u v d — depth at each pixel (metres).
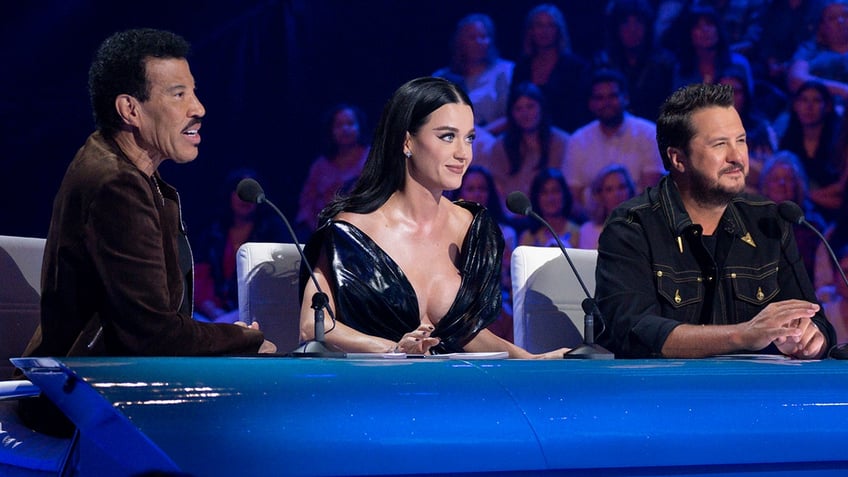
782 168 13.76
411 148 6.89
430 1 13.62
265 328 7.31
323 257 6.91
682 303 7.04
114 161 5.16
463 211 7.35
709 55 13.74
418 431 3.00
